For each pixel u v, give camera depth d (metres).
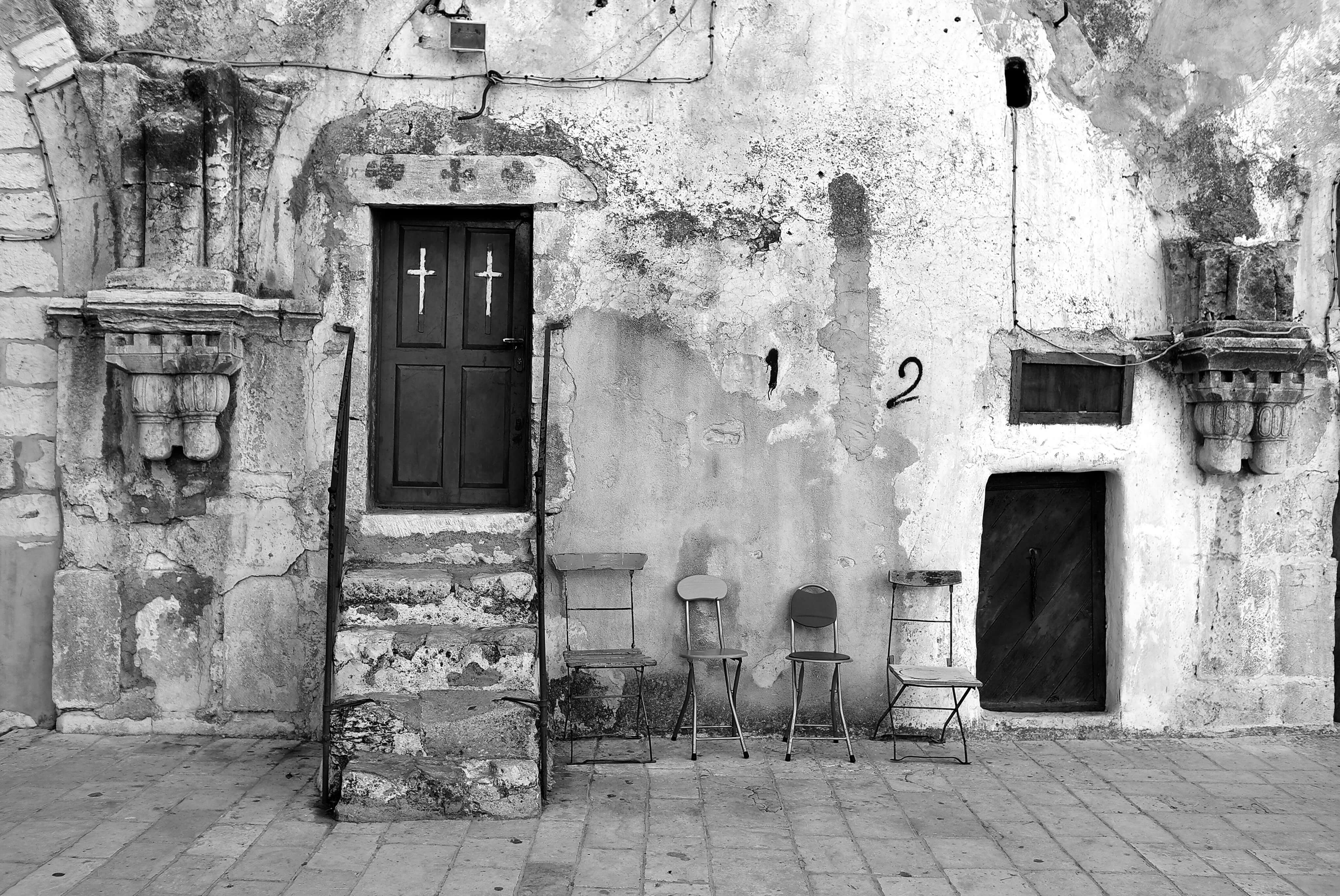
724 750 5.27
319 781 4.68
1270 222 5.71
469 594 4.97
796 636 5.53
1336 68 5.69
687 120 5.52
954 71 5.58
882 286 5.55
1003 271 5.59
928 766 5.09
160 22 5.36
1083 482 5.77
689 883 3.71
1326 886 3.82
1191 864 4.00
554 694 5.43
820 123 5.55
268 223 5.40
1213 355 5.38
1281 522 5.75
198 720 5.33
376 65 5.42
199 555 5.32
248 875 3.69
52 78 5.29
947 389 5.55
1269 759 5.30
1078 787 4.84
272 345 5.36
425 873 3.74
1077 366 5.66
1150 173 5.73
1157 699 5.66
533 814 4.29
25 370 5.33
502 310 5.63
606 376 5.48
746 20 5.53
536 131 5.46
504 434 5.65
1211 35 5.62
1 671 5.37
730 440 5.52
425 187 5.41
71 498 5.29
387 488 5.62
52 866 3.73
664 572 5.50
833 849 4.05
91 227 5.35
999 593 5.77
